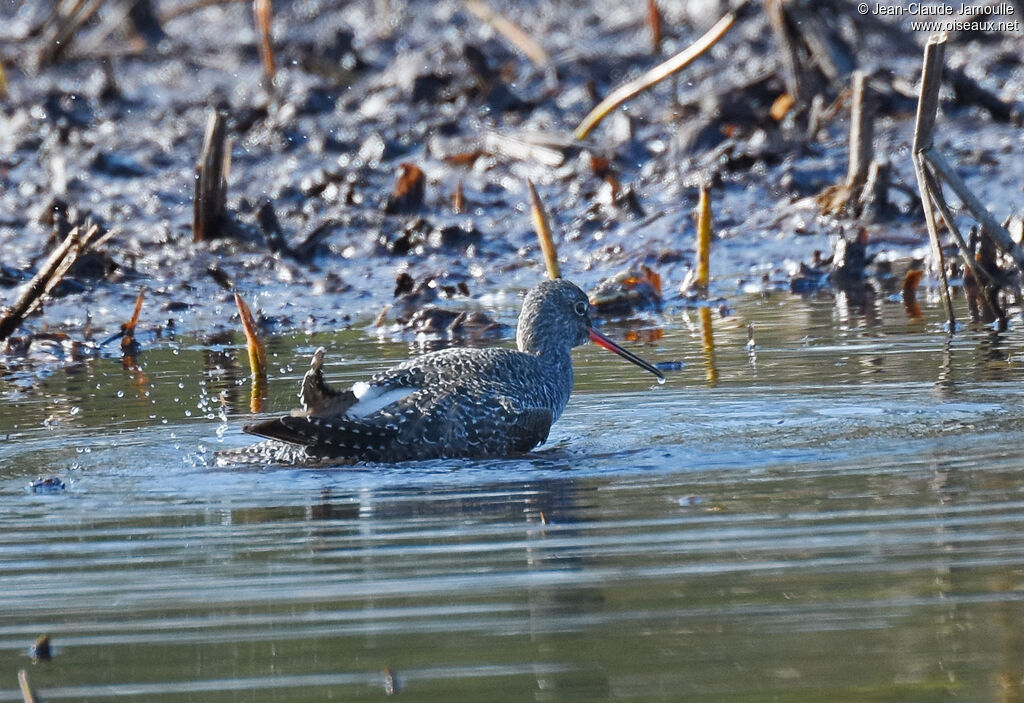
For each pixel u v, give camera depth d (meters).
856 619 7.34
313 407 10.91
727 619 7.40
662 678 6.80
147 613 7.83
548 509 9.39
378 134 24.50
